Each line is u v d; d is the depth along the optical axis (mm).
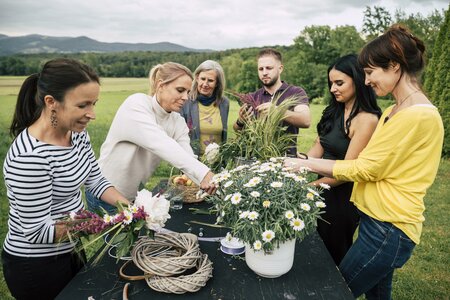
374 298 1995
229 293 1265
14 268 1394
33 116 1319
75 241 1308
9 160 1254
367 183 1631
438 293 2936
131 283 1319
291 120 2650
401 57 1423
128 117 1834
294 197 1312
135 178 2061
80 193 1547
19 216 1277
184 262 1272
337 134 2119
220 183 1501
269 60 2990
